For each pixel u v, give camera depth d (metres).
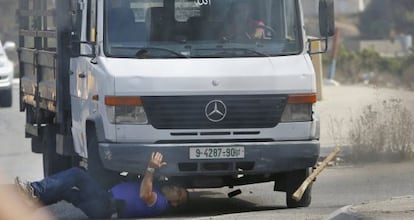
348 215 24.16
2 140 53.09
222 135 28.84
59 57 34.00
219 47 29.67
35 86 38.66
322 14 30.73
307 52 30.39
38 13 37.94
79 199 28.36
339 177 38.09
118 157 28.55
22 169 42.66
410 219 23.08
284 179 31.19
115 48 29.48
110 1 29.72
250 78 28.89
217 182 29.88
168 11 29.69
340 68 98.25
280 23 30.25
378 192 33.97
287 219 26.38
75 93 32.88
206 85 28.61
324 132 49.91
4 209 26.78
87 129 30.95
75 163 34.62
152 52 29.44
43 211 30.34
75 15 32.62
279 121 29.19
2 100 71.38
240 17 29.97
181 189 29.30
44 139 38.47
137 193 28.83
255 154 28.89
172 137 28.61
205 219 27.12
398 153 41.75
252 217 27.05
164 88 28.47
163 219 28.52
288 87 29.19
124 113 28.52
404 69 95.12
